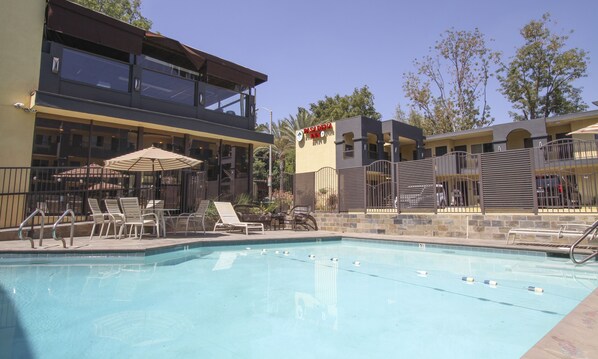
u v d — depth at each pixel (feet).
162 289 15.26
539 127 62.44
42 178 30.76
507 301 13.88
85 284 15.83
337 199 44.01
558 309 12.78
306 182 47.75
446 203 37.37
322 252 28.17
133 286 15.70
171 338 9.59
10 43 30.37
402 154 85.20
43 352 8.38
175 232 34.65
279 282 17.06
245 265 21.74
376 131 72.54
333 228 43.09
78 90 33.47
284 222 45.34
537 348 7.40
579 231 26.12
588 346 7.54
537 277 18.65
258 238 31.01
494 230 31.48
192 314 11.84
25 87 30.73
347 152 71.67
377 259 24.66
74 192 30.19
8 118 29.86
